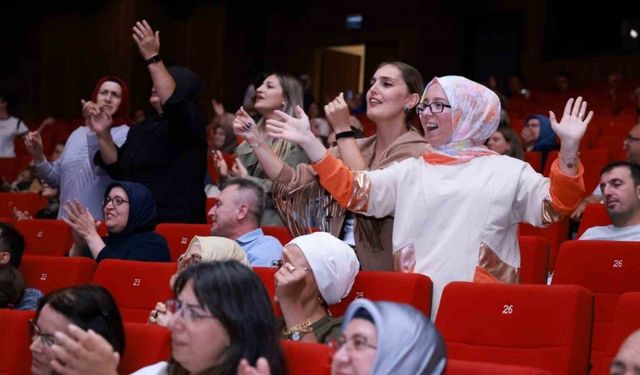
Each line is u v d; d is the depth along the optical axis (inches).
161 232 232.4
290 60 789.2
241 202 203.2
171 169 240.1
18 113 735.7
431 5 746.2
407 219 163.8
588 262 176.9
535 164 358.3
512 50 735.1
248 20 758.5
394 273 155.4
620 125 448.8
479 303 143.9
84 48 712.4
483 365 113.7
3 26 740.7
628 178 209.6
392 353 98.7
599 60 701.9
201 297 119.0
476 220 159.2
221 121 390.0
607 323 172.7
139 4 696.4
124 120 265.9
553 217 155.0
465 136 164.4
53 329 141.6
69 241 258.1
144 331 144.9
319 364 123.4
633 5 698.8
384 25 762.8
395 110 185.6
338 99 186.2
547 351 136.3
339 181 164.1
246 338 119.0
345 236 186.2
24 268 207.6
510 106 577.0
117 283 187.9
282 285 153.1
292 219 182.7
